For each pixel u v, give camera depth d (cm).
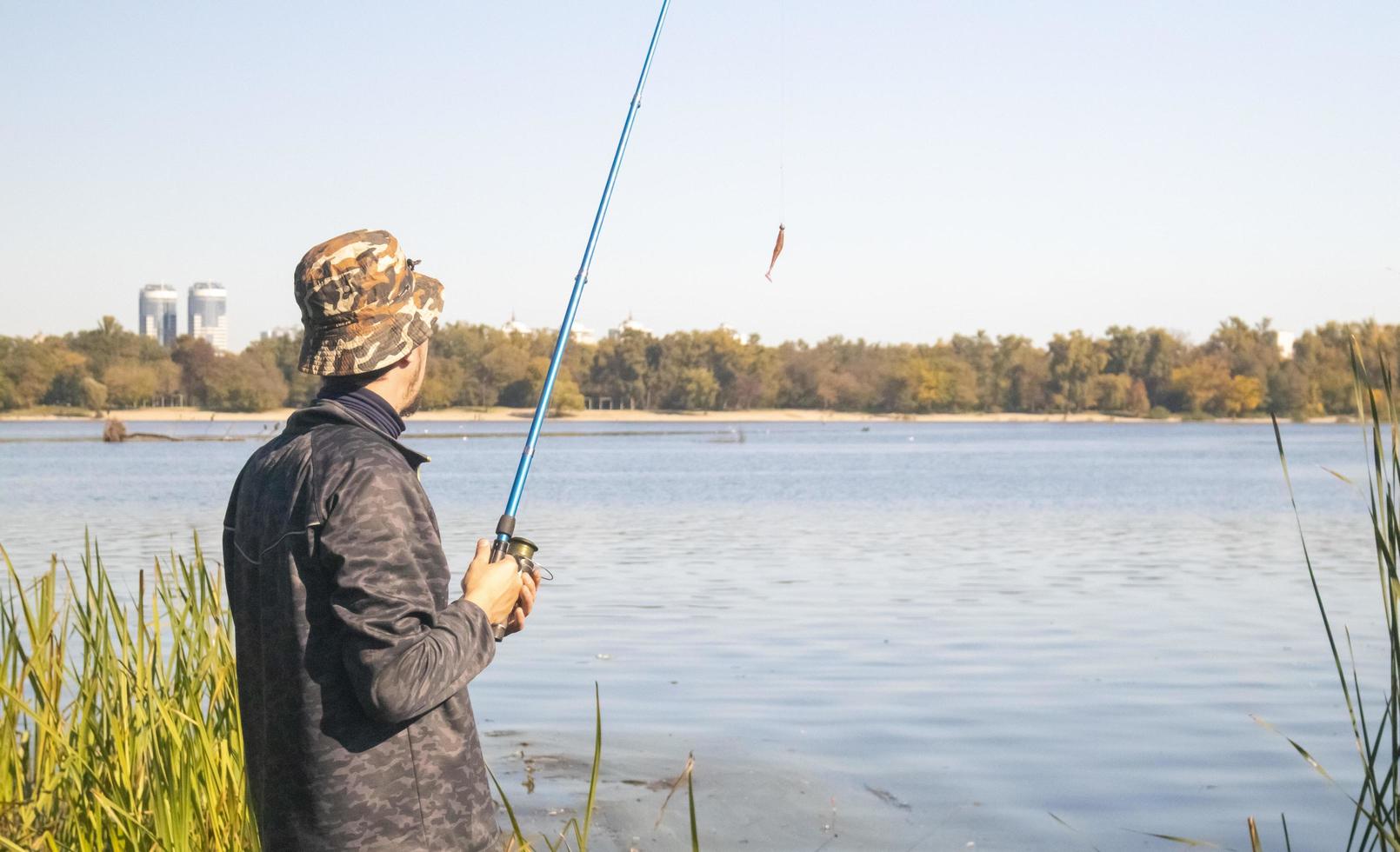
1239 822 559
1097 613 1182
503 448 7612
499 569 229
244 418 13200
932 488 3597
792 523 2348
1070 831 548
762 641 1026
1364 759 287
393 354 225
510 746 679
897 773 634
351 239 227
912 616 1163
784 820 554
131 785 345
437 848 208
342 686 207
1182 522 2350
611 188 294
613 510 2708
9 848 295
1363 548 1808
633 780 618
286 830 210
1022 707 782
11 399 12775
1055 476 4278
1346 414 13338
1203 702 791
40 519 2358
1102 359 16200
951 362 16562
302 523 208
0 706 366
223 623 403
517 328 15875
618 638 1034
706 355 16125
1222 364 15538
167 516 2423
